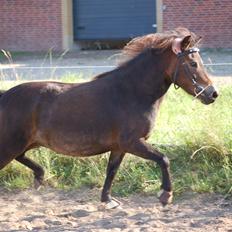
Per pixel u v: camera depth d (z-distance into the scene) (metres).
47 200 10.85
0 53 36.12
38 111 9.31
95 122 9.15
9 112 9.30
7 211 10.29
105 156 11.52
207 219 9.50
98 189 11.10
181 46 8.95
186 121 12.43
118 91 9.19
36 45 37.06
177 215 9.78
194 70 8.94
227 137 11.45
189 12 34.31
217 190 10.62
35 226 9.41
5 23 37.25
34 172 9.93
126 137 9.07
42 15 36.78
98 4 37.00
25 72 24.47
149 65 9.16
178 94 15.33
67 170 11.62
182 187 10.70
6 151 9.32
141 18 36.50
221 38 34.03
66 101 9.27
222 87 16.70
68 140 9.26
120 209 10.01
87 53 35.22
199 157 11.40
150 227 9.12
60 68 26.41
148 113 9.12
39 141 9.48
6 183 11.42
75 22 37.41
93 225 9.37
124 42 37.41
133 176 11.06
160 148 11.69
